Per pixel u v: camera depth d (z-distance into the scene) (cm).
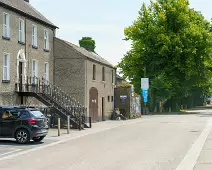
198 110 7475
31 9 3391
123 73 6281
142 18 6272
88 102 3697
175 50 5759
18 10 2903
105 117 4222
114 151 1595
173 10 6038
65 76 3650
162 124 3303
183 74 6166
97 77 3991
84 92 3619
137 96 4922
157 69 6062
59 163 1285
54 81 3653
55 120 3189
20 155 1507
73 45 3897
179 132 2492
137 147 1722
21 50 2978
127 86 4616
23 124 1894
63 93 3591
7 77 2781
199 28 6034
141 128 2888
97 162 1302
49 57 3541
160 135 2295
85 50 4309
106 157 1422
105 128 2955
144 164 1259
